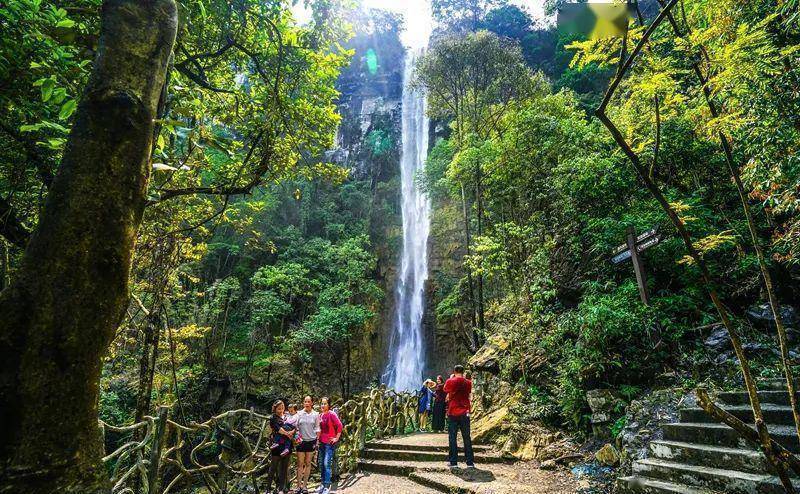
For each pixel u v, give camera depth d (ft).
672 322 20.15
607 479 16.51
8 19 9.43
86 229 4.22
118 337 24.77
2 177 16.58
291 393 58.95
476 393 30.17
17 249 18.17
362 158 95.61
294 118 17.63
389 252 80.84
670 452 14.56
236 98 17.94
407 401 36.40
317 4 18.45
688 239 7.45
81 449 4.11
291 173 19.72
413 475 20.62
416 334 73.36
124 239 4.48
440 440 26.78
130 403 40.19
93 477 4.17
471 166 43.83
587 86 70.49
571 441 21.02
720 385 16.93
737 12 9.64
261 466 18.49
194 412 51.72
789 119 10.99
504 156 36.60
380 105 104.37
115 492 11.34
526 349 27.27
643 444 16.38
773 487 10.94
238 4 16.01
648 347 20.18
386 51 114.93
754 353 17.90
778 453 6.13
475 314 47.70
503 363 29.09
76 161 4.34
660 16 6.42
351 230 81.56
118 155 4.49
